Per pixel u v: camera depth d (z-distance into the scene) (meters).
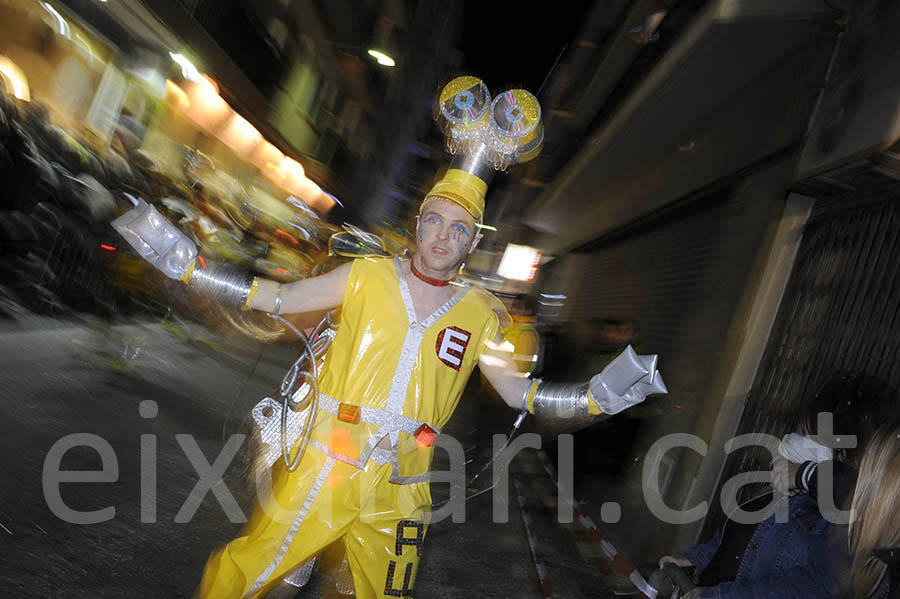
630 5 11.04
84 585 3.01
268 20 15.99
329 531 2.38
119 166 9.12
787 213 5.77
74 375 6.07
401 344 2.48
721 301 6.67
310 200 22.86
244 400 7.54
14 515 3.42
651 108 9.47
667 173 10.27
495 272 24.80
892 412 2.31
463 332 2.56
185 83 12.43
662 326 8.67
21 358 5.95
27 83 8.37
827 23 5.67
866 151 4.55
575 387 2.70
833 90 5.38
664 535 6.02
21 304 6.98
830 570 2.30
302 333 2.56
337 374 2.48
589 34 14.11
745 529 2.69
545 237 23.08
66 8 9.24
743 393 5.69
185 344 9.23
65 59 9.68
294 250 16.42
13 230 6.53
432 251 2.50
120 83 10.77
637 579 3.07
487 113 2.50
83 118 10.18
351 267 2.54
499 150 2.54
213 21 13.26
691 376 6.89
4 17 8.30
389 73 28.30
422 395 2.48
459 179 2.54
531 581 5.06
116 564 3.30
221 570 2.37
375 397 2.45
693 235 8.74
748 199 6.77
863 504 2.13
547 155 19.34
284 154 20.36
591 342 10.31
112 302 8.01
